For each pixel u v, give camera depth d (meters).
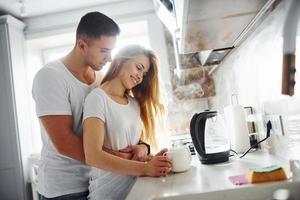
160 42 2.53
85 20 1.14
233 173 0.84
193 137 1.10
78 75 1.19
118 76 1.17
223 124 1.27
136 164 0.97
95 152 0.98
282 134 0.92
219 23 0.91
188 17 0.79
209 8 0.72
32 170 2.47
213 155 1.07
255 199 0.66
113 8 2.62
